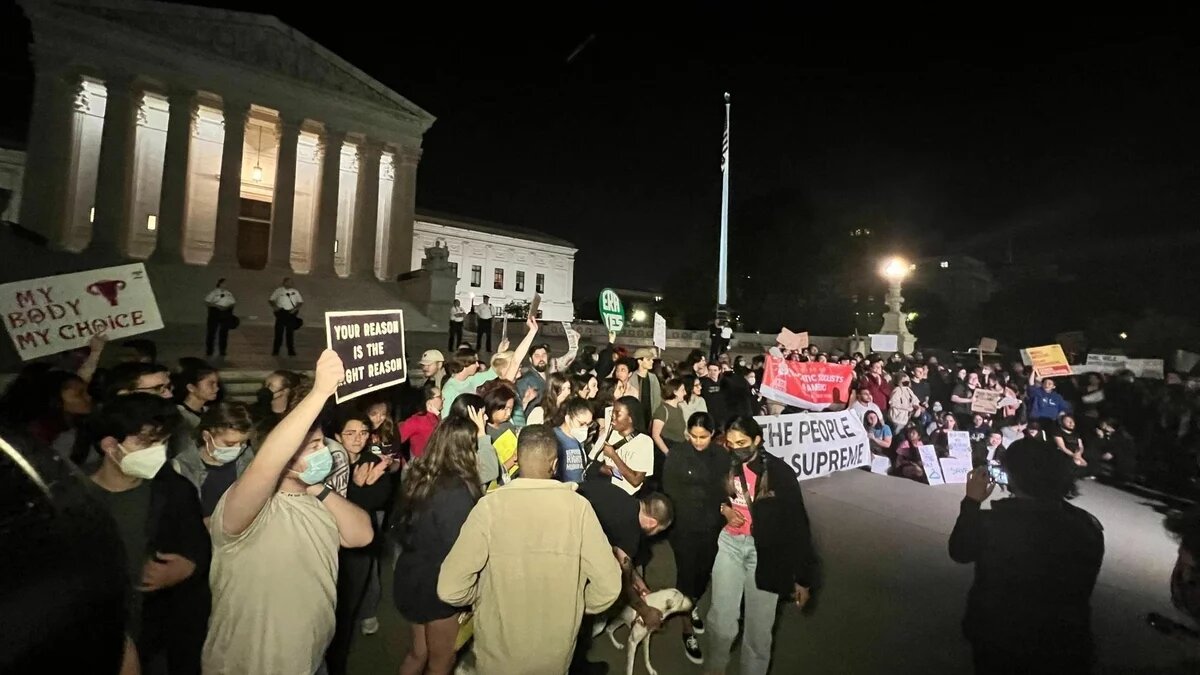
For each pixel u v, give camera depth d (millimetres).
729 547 4016
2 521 1157
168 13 23281
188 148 23719
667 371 9914
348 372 3994
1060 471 3037
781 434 8914
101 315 5402
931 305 48438
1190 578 3855
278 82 25641
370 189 28766
